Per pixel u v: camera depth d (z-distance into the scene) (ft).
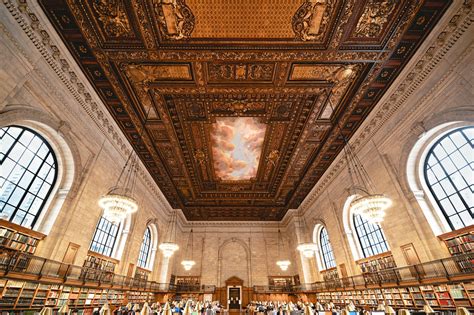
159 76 27.12
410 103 27.84
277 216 74.79
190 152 42.47
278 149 41.91
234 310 63.00
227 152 42.98
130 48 23.56
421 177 28.37
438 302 24.35
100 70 26.11
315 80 27.89
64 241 26.43
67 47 23.30
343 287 42.75
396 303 30.42
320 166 46.83
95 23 21.26
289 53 24.17
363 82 27.76
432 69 24.63
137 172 43.93
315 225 57.21
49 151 26.68
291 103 31.94
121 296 39.22
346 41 23.16
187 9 20.22
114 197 23.65
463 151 24.34
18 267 21.20
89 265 32.32
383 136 32.30
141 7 19.88
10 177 22.52
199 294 64.75
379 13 20.74
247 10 20.42
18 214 23.35
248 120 35.45
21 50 20.04
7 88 19.29
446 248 24.71
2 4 18.08
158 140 39.04
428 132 26.16
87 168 30.25
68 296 26.89
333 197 47.42
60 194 27.12
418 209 27.32
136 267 45.78
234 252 73.10
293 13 20.62
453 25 21.42
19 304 21.01
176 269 68.03
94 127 31.27
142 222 47.29
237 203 63.67
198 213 71.51
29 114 21.84
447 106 23.67
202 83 28.22
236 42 23.04
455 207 25.22
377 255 36.06
